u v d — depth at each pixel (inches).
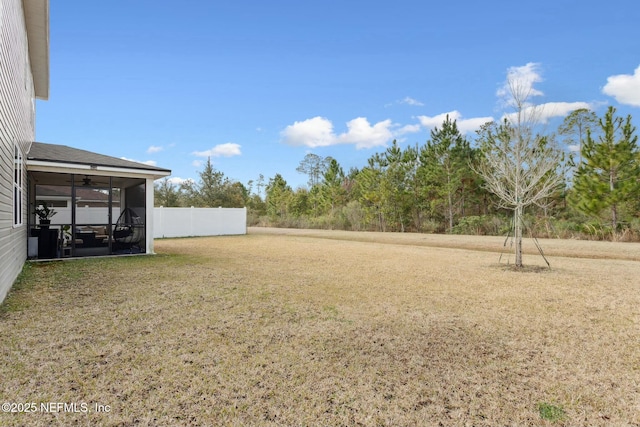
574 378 117.6
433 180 904.3
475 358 132.3
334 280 275.6
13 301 203.8
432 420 93.4
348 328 162.9
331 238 740.7
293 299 214.1
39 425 88.0
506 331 162.4
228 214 801.6
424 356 133.6
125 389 105.9
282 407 98.2
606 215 690.2
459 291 242.1
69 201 657.0
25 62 352.2
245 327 161.9
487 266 355.6
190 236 748.0
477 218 860.0
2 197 203.5
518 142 350.9
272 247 535.2
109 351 133.3
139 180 466.6
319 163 1920.5
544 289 250.1
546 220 763.4
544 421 93.5
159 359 126.9
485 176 382.0
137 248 464.4
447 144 884.6
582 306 206.2
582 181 674.2
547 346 145.0
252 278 279.3
